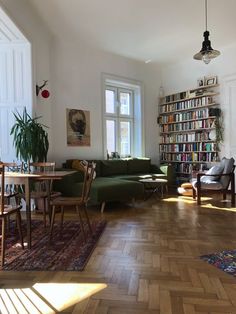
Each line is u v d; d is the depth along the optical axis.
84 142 6.09
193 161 6.62
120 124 7.06
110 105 6.88
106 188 4.36
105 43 5.82
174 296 1.83
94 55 6.22
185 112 6.83
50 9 4.32
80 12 4.43
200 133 6.44
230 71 5.96
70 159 5.68
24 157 4.20
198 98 6.46
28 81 4.48
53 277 2.14
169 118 7.22
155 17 4.61
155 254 2.58
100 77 6.35
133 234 3.20
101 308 1.71
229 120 5.97
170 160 7.25
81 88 6.01
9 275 2.18
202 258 2.46
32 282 2.06
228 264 2.33
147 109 7.34
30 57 4.46
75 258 2.49
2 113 4.54
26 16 4.19
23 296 1.87
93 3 4.15
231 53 5.93
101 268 2.28
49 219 3.60
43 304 1.76
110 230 3.36
